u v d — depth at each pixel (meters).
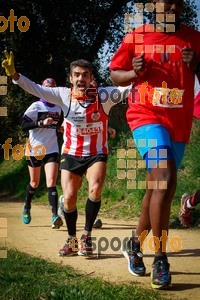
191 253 5.66
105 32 19.73
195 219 7.61
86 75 5.50
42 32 19.34
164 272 4.18
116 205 9.89
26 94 20.17
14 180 18.06
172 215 8.14
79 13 19.38
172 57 4.32
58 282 4.09
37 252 5.71
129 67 4.55
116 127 13.95
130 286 4.07
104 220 8.69
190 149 10.44
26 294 3.74
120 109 14.30
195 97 4.85
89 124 5.53
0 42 19.20
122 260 5.32
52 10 19.12
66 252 5.52
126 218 8.90
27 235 6.99
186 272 4.79
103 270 4.86
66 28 19.41
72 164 5.61
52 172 7.84
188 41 4.38
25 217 8.25
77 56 19.11
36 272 4.39
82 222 8.59
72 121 5.56
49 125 7.95
